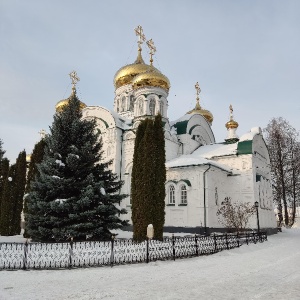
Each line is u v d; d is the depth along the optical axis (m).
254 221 28.48
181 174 28.30
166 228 27.64
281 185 39.22
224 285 8.41
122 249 12.07
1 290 7.68
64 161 17.92
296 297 7.17
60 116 18.83
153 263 11.98
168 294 7.37
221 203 28.81
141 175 17.31
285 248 18.05
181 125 36.25
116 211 17.50
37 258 10.80
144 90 34.72
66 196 17.17
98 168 18.52
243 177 29.67
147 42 38.81
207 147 35.84
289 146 39.28
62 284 8.37
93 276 9.43
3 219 22.88
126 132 33.03
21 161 24.59
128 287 8.06
